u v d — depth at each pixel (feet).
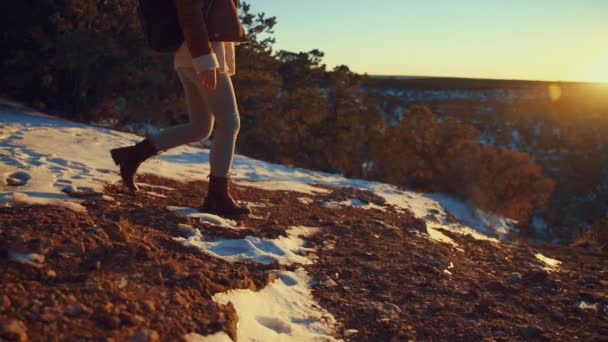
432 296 9.54
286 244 11.35
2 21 54.95
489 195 49.01
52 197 11.41
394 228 15.47
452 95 429.38
